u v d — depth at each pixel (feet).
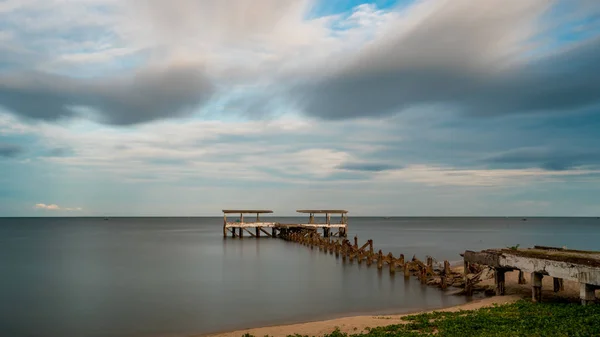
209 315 96.12
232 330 83.66
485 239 334.03
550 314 66.80
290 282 137.39
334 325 75.20
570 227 596.70
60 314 98.17
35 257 210.38
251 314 96.78
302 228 300.40
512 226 651.25
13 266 177.68
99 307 104.53
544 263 79.61
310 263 182.80
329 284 133.28
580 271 71.92
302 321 89.86
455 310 82.84
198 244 282.56
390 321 75.61
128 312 99.45
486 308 79.00
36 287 130.82
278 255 214.28
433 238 350.23
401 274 149.69
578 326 57.52
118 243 300.40
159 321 91.40
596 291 89.35
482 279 115.96
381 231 481.87
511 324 62.08
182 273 157.07
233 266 174.81
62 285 133.90
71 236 392.06
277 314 96.58
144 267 173.17
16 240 336.90
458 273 133.28
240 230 332.39
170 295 118.11
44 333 84.23
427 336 59.11
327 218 347.36
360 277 145.69
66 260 197.16
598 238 336.08
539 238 340.39
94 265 179.42
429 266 134.00
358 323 75.41
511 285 107.45
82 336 81.71
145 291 123.95
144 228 585.63
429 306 100.94
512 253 92.02
